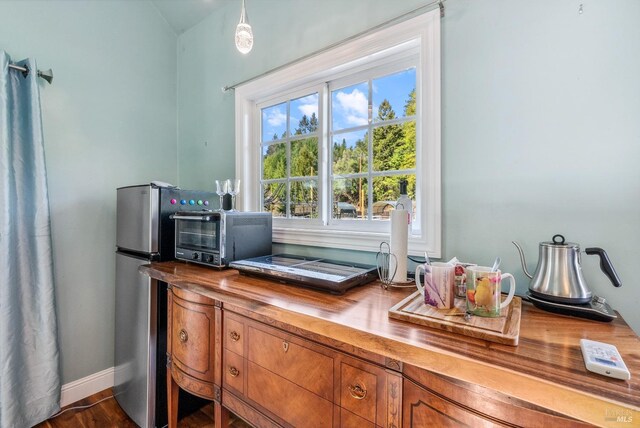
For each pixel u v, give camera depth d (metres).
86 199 1.84
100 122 1.91
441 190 1.13
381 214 1.43
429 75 1.15
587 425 0.48
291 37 1.61
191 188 2.22
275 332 0.92
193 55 2.20
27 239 1.54
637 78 0.83
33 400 1.55
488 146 1.05
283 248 1.69
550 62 0.94
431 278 0.80
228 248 1.39
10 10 1.57
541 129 0.96
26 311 1.53
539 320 0.75
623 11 0.85
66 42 1.76
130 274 1.63
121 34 2.01
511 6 1.00
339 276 1.05
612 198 0.86
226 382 1.08
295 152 1.76
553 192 0.94
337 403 0.78
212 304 1.14
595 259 0.88
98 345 1.88
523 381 0.50
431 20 1.15
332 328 0.73
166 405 1.52
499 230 1.03
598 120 0.88
